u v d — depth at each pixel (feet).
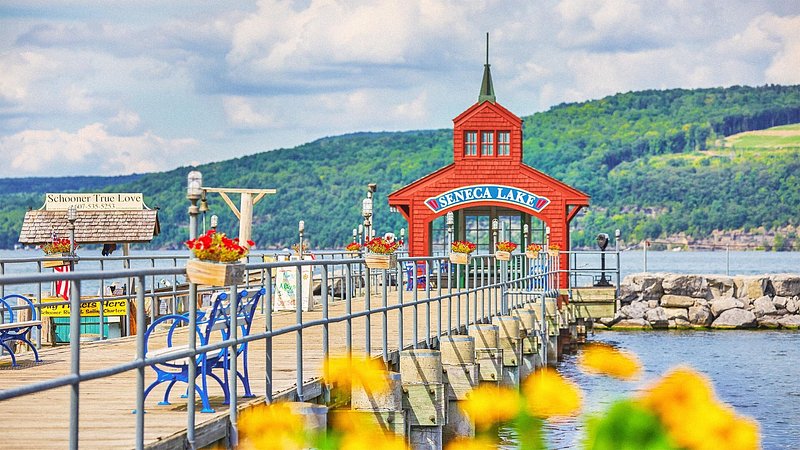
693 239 490.08
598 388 79.56
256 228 473.26
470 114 126.21
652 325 141.90
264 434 35.42
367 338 45.68
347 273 44.29
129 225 103.76
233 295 33.37
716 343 124.06
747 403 80.18
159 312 80.74
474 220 129.39
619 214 501.97
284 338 58.18
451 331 64.69
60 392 39.06
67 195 105.09
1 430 31.91
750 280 143.54
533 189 125.29
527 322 82.58
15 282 23.12
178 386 40.60
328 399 42.09
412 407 50.47
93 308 73.97
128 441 30.19
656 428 22.49
